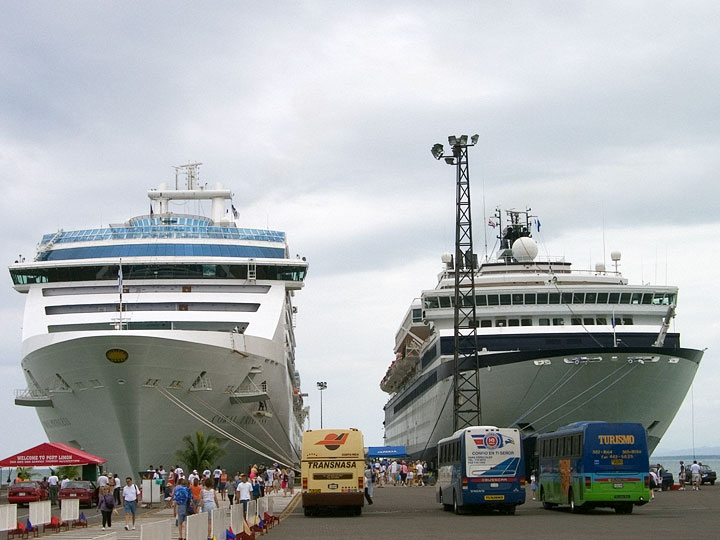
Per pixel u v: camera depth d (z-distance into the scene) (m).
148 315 63.50
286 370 72.56
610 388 63.66
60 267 66.81
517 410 66.06
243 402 61.75
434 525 34.94
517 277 77.12
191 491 36.31
